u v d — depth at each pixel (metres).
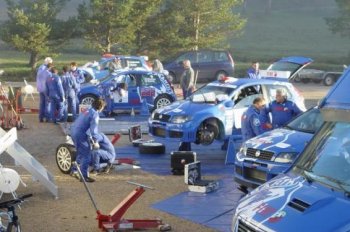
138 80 22.08
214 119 14.77
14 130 10.41
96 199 10.79
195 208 10.37
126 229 8.92
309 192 5.48
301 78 38.81
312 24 77.06
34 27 37.03
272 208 5.38
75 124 12.04
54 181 11.52
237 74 42.28
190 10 40.44
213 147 16.34
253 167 10.50
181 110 14.79
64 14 72.69
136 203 10.61
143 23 39.09
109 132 17.88
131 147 15.98
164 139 15.57
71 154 12.48
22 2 38.81
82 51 52.97
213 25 42.09
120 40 38.78
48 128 18.81
